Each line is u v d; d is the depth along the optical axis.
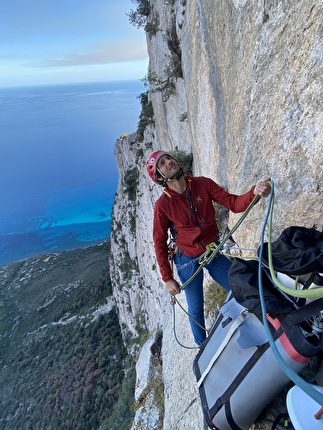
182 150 13.12
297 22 3.06
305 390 1.48
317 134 2.89
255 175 4.09
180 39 11.45
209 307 5.56
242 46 4.39
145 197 27.64
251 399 2.49
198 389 3.13
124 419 23.36
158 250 3.62
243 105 4.39
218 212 6.92
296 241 2.38
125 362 38.41
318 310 2.14
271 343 1.80
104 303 57.88
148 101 24.56
